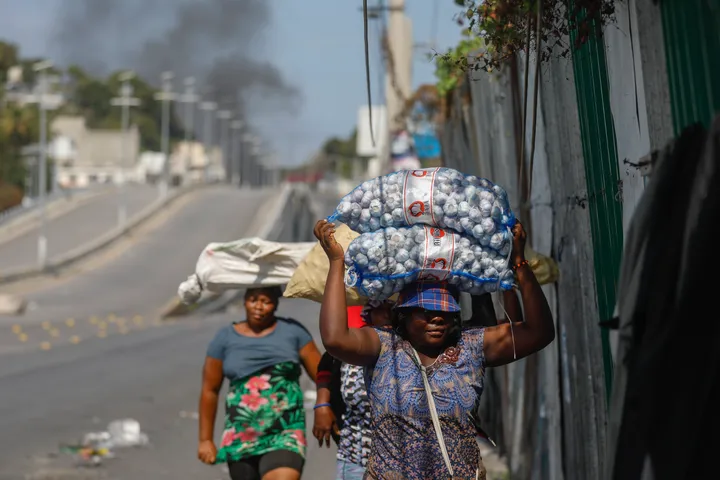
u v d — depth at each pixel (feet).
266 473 42.37
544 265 38.47
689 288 21.02
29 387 111.75
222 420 87.66
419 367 27.58
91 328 214.69
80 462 68.64
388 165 161.48
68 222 526.16
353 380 36.32
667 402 21.91
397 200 28.17
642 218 23.86
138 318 244.42
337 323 27.76
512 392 56.24
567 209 38.34
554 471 42.93
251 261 43.11
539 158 44.01
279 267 43.06
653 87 25.05
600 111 31.65
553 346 42.63
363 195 28.55
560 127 38.63
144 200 620.49
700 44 21.29
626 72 27.89
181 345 168.14
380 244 28.04
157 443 76.33
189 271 377.91
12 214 517.96
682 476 21.22
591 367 34.78
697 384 20.65
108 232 495.41
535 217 45.88
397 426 27.58
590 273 34.68
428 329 27.96
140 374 124.98
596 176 32.99
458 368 27.81
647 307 23.36
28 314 252.62
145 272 374.63
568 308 38.78
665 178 22.86
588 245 34.83
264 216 528.63
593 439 34.68
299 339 44.21
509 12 31.42
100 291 321.52
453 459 27.30
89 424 85.05
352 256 28.32
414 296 28.17
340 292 28.09
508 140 51.13
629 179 28.43
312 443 75.51
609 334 31.71
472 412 27.81
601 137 31.86
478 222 27.94
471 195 27.96
